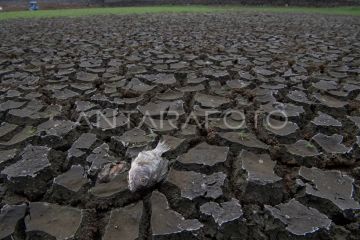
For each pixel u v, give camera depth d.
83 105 4.55
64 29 12.44
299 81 5.41
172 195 2.77
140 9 23.92
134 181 2.71
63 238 2.41
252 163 3.13
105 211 2.69
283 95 4.89
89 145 3.48
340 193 2.76
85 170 3.13
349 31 11.55
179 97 4.82
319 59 6.99
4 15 19.67
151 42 9.19
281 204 2.64
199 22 14.48
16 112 4.29
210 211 2.55
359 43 8.97
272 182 2.78
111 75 5.93
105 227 2.51
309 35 10.45
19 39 10.17
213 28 12.29
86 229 2.51
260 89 5.04
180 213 2.63
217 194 2.71
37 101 4.71
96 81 5.61
